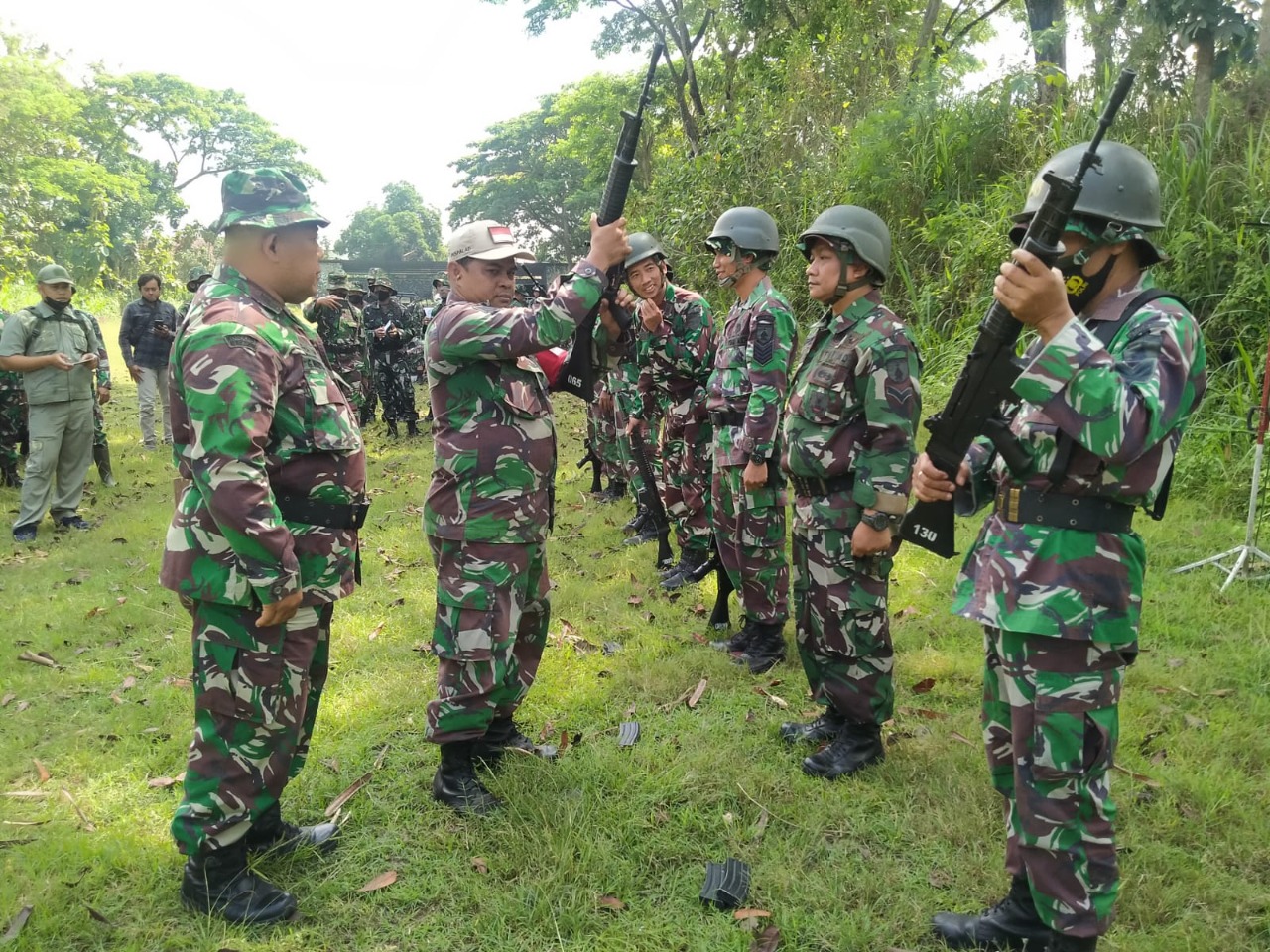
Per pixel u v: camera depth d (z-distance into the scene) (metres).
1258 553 4.77
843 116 12.49
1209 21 7.94
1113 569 2.09
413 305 14.47
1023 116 9.70
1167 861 2.76
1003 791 2.44
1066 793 2.14
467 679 3.13
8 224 26.70
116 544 6.90
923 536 2.42
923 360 8.43
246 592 2.53
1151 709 3.67
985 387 2.14
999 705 2.41
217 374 2.43
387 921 2.71
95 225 33.62
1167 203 7.43
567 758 3.54
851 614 3.22
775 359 3.97
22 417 8.81
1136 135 8.63
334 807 3.27
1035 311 1.90
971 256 8.64
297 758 3.09
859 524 3.12
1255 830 2.88
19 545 6.97
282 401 2.65
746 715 3.85
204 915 2.72
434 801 3.28
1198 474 6.03
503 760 3.47
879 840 2.98
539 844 2.93
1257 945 2.44
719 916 2.65
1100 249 2.06
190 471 2.67
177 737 3.86
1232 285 6.68
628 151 2.97
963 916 2.55
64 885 2.86
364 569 6.10
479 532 3.07
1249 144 7.29
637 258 4.90
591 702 4.04
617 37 18.89
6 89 32.00
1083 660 2.11
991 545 2.23
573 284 2.93
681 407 5.25
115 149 45.81
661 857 2.95
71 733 3.96
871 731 3.38
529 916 2.66
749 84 15.86
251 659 2.59
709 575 5.59
